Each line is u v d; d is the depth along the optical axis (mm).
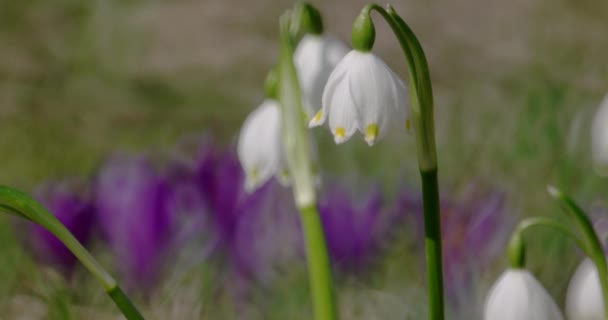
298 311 833
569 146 1034
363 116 587
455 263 839
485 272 845
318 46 656
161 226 822
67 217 819
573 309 678
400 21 584
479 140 1106
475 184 902
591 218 865
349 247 845
